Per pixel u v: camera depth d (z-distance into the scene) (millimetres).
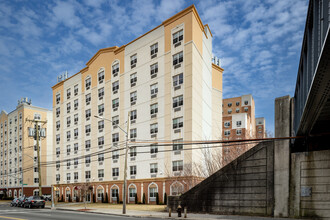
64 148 57844
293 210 17859
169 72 39656
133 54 45094
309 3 10727
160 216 21531
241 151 33656
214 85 49188
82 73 55281
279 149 19016
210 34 47688
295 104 18906
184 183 33219
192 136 36000
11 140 80750
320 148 18891
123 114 45219
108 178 46250
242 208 20359
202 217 19828
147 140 40781
